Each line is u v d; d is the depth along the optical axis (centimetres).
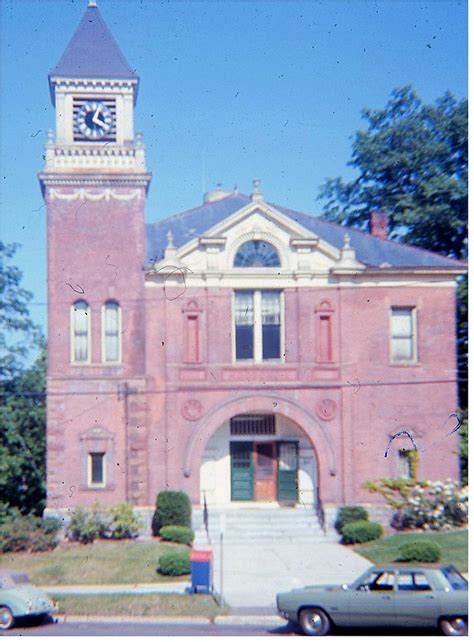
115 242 3297
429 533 3100
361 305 3359
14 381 3762
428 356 3366
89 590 2395
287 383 3297
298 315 3331
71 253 3281
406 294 3378
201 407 3253
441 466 3306
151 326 3269
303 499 3344
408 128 4731
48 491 3144
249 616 2067
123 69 3391
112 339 3266
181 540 2995
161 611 2134
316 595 1878
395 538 3039
